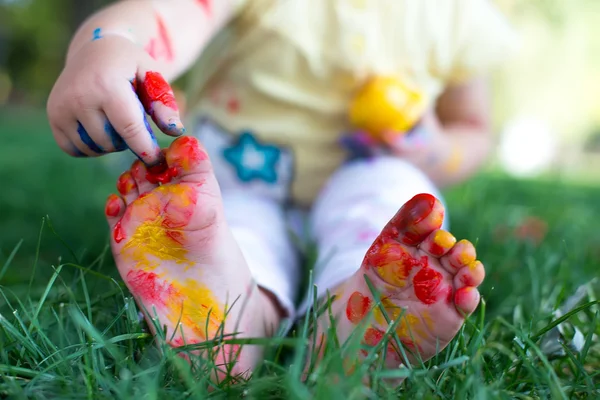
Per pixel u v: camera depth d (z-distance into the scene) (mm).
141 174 872
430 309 827
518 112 7758
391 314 849
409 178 1345
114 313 979
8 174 3043
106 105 847
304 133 1491
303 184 1518
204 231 856
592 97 7953
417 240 833
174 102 878
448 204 2486
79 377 801
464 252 813
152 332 893
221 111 1528
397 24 1455
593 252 1730
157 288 881
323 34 1440
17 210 2148
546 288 1265
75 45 963
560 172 4254
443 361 906
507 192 2971
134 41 996
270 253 1229
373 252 845
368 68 1448
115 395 763
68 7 6703
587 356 1004
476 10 1522
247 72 1477
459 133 1697
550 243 1787
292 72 1461
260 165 1501
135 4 1073
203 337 892
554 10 6930
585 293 1098
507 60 1601
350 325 873
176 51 1095
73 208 2139
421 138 1536
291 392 703
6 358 826
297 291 1321
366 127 1442
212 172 859
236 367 885
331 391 688
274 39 1437
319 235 1328
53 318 1006
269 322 1007
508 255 1532
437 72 1524
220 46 1507
